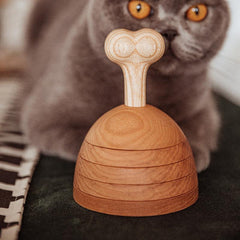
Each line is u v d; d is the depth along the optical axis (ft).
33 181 1.50
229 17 1.81
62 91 1.84
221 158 1.77
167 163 1.20
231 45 2.64
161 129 1.22
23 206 1.28
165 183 1.20
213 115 2.03
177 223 1.20
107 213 1.22
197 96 1.88
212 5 1.70
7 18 4.72
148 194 1.19
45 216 1.25
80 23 1.91
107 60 1.70
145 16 1.64
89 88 1.77
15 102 2.54
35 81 2.56
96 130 1.25
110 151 1.20
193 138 1.73
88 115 1.80
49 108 1.86
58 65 2.00
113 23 1.67
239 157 1.78
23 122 2.03
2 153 1.72
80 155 1.28
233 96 2.87
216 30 1.74
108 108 1.78
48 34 2.60
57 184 1.47
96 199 1.22
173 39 1.63
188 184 1.25
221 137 2.07
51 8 2.80
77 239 1.13
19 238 1.14
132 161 1.18
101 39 1.71
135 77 1.26
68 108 1.80
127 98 1.28
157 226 1.19
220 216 1.25
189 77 1.80
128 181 1.19
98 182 1.21
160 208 1.21
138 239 1.13
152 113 1.25
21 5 4.54
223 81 3.02
